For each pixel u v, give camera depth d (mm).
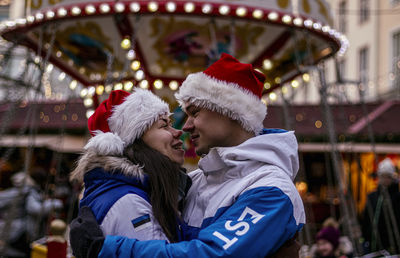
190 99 1660
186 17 4008
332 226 4203
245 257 1279
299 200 1466
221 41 4809
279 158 1561
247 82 1637
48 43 4699
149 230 1450
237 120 1612
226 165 1605
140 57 5133
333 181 10773
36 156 10086
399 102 10539
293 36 4164
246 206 1379
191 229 1622
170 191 1587
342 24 17500
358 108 10336
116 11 3670
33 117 4559
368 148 9281
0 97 7383
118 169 1574
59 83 6082
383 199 5312
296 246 1434
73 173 1673
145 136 1729
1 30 4281
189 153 4902
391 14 14688
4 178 10000
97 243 1371
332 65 17656
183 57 5387
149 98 1772
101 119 1795
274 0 3863
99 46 4809
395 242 5270
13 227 4340
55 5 3848
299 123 9742
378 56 15117
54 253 3010
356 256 4441
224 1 3705
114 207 1465
